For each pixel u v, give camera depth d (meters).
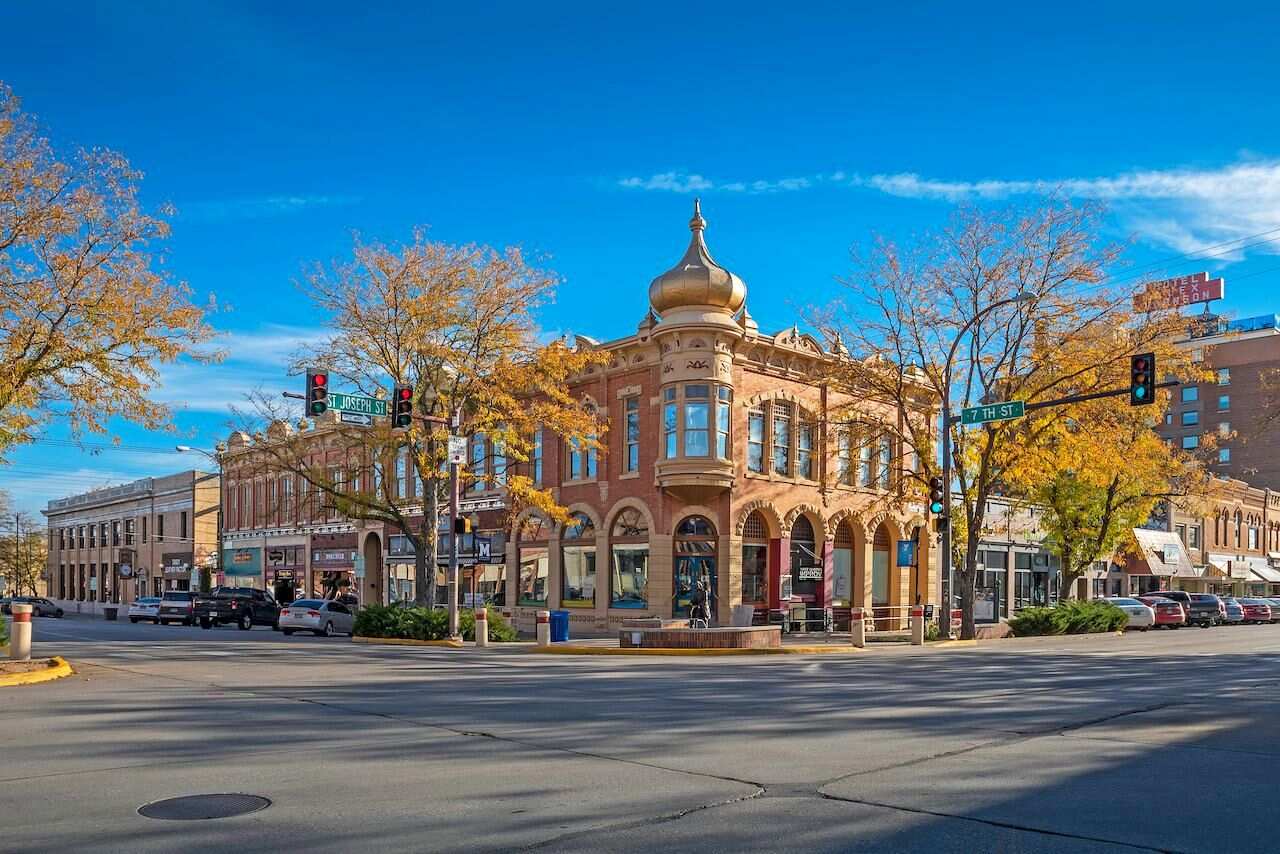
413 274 31.09
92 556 83.19
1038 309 31.86
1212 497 47.72
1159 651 26.66
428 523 33.47
